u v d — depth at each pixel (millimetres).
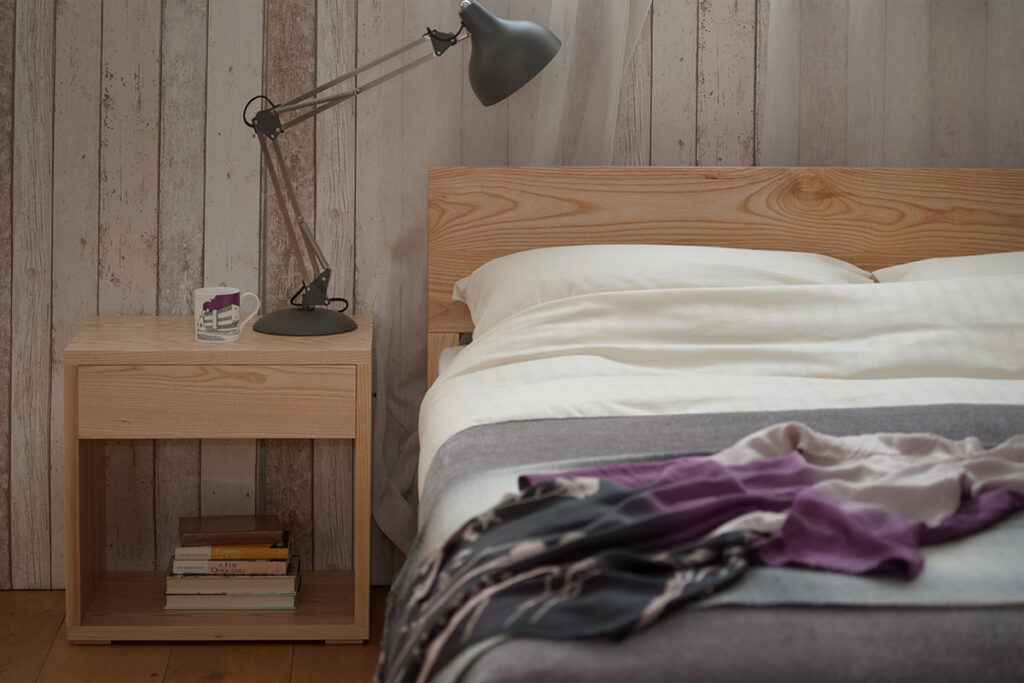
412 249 2438
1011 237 2449
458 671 1017
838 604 1046
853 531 1140
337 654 2176
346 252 2447
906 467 1336
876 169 2410
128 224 2395
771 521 1172
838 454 1412
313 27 2363
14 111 2330
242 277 2439
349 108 2391
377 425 2459
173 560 2230
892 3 2406
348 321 2268
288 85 2379
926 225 2436
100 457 2379
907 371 1897
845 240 2434
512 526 1188
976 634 1013
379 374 2453
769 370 1888
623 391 1762
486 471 1437
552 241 2398
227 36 2352
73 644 2188
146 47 2338
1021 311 1967
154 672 2084
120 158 2367
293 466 2508
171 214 2400
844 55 2418
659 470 1357
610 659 981
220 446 2482
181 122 2369
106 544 2482
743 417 1652
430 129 2383
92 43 2324
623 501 1215
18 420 2439
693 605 1045
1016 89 2445
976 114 2465
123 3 2318
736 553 1109
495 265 2260
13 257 2379
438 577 1189
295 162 2404
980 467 1354
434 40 2176
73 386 2064
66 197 2371
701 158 2484
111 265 2406
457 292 2373
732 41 2445
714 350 1909
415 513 2480
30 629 2271
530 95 2375
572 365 1878
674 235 2414
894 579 1091
